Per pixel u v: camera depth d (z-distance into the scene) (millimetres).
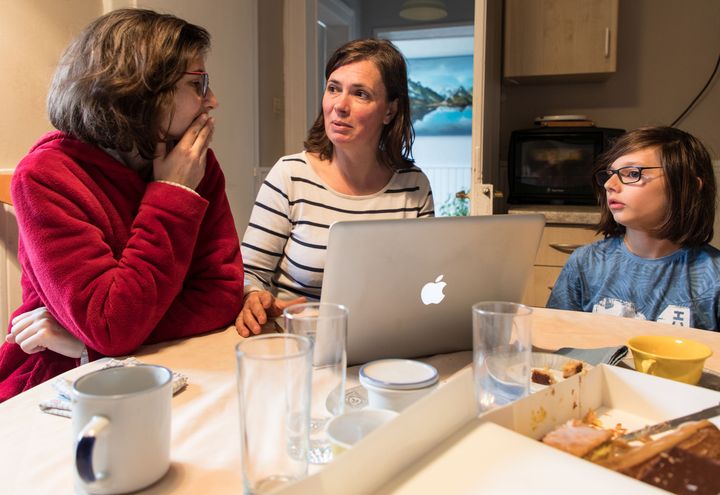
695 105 3074
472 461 493
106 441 526
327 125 1521
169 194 1054
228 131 2760
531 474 472
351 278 825
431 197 1703
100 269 970
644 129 1456
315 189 1555
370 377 691
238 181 2877
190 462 613
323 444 635
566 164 2840
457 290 932
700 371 785
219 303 1155
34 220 951
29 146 1734
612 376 695
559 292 1636
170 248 1031
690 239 1428
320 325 653
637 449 565
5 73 1642
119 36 1034
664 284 1447
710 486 498
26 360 1156
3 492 555
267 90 3227
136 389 611
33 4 1712
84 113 1027
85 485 531
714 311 1393
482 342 695
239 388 516
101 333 953
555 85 3281
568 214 2682
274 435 517
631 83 3164
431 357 994
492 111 2791
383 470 465
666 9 3062
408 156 1706
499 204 3012
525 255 973
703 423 606
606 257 1567
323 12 4156
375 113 1500
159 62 1044
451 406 531
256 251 1525
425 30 4859
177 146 1103
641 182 1398
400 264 845
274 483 510
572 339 1082
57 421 719
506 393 692
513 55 3023
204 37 1162
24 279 1154
